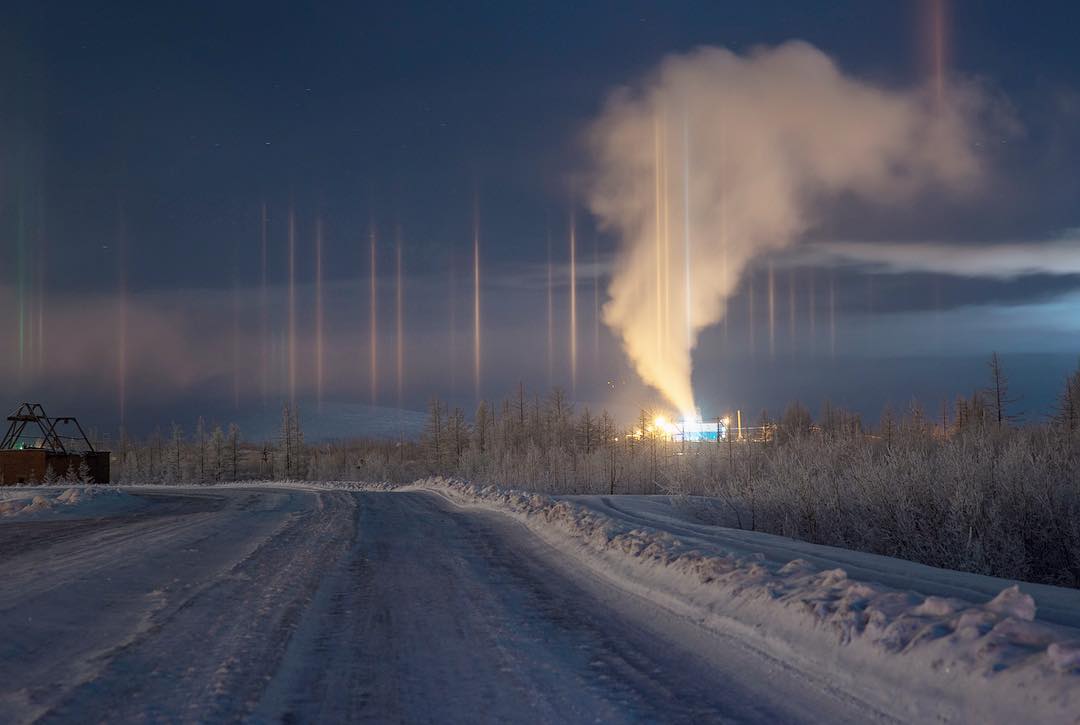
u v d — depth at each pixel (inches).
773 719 223.6
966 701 214.8
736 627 333.1
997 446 917.8
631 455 2436.0
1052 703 195.5
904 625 263.6
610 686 259.9
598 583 476.4
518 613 387.2
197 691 255.8
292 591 454.3
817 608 305.0
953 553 652.1
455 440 4475.9
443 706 241.9
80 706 238.7
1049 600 362.9
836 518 805.9
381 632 346.3
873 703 231.9
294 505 1332.4
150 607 403.2
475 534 788.0
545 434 4126.5
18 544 728.3
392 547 681.0
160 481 5226.4
